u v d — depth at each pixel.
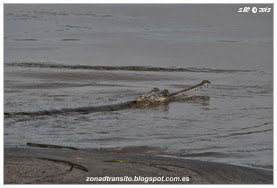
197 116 33.19
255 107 35.47
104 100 35.78
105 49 50.94
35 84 38.94
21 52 48.19
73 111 32.97
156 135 29.31
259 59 49.22
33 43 52.00
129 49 51.41
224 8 69.19
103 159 23.56
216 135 29.67
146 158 24.25
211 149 27.30
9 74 41.12
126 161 23.44
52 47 50.69
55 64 44.56
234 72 45.06
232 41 56.00
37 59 46.03
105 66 44.88
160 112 33.94
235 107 35.44
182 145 27.77
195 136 29.42
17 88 37.72
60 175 21.33
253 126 31.52
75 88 38.75
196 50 52.03
